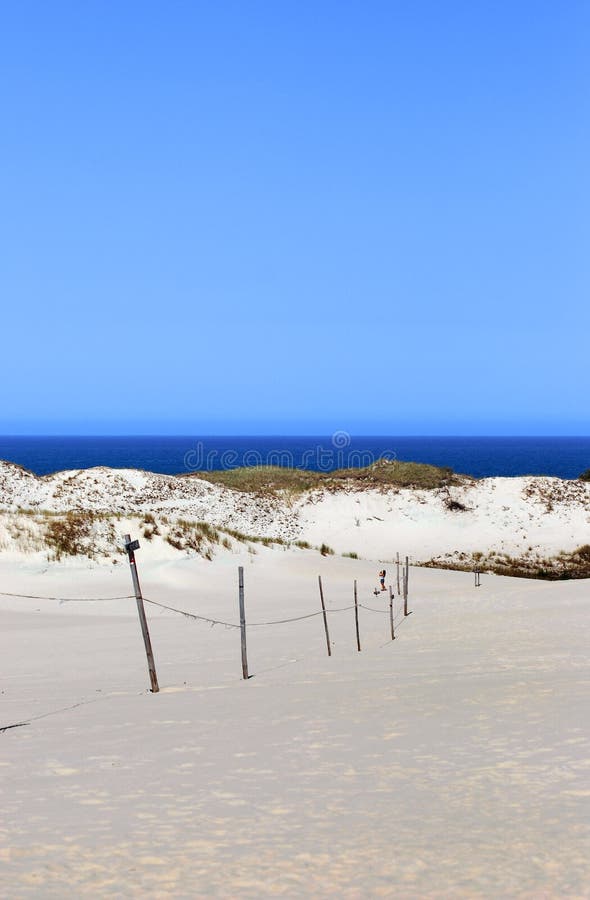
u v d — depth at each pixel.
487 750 9.12
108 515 41.94
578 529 57.50
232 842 6.46
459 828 6.57
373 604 32.44
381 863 5.88
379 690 13.86
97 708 13.49
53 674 18.08
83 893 5.43
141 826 6.93
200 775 8.70
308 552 45.75
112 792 8.12
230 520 57.41
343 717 11.58
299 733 10.66
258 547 44.25
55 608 30.27
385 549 54.34
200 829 6.81
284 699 13.53
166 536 40.62
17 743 10.81
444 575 42.34
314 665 18.39
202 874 5.77
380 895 5.32
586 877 5.44
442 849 6.11
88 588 33.69
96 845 6.44
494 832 6.42
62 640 23.84
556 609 26.61
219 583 36.75
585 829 6.36
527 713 10.96
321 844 6.34
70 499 55.94
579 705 11.21
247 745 10.10
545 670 14.91
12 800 7.89
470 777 8.08
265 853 6.17
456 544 55.28
